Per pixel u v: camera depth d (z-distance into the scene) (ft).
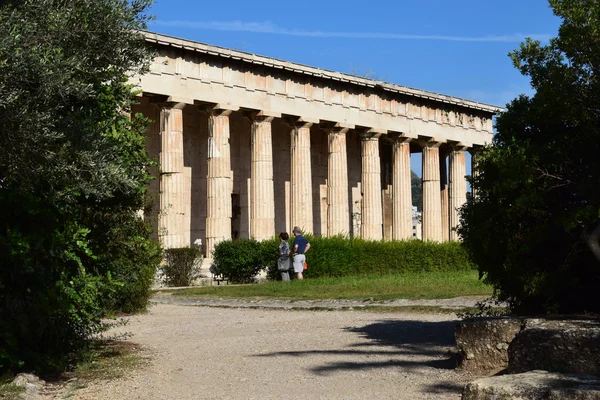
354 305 90.68
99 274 51.21
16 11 38.55
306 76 180.75
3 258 40.75
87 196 41.81
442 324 70.44
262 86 171.94
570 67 46.91
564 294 46.55
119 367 47.83
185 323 76.07
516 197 46.91
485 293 94.38
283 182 196.95
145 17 44.29
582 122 47.65
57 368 45.50
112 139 43.98
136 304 86.33
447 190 234.58
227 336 64.85
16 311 41.37
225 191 163.53
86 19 41.16
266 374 45.14
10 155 36.94
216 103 162.91
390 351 53.57
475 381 29.53
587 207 43.88
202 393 39.58
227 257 152.35
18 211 40.68
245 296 104.83
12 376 41.14
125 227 52.95
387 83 196.54
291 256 148.05
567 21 46.96
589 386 27.48
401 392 38.81
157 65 153.58
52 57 37.32
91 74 42.04
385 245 169.07
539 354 36.63
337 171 188.14
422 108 208.44
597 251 41.29
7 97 34.40
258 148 172.14
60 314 45.29
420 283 116.26
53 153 37.78
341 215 187.93
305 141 181.16
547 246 47.06
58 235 42.96
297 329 69.36
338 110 187.62
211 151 163.73
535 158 46.34
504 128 51.16
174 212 154.71
